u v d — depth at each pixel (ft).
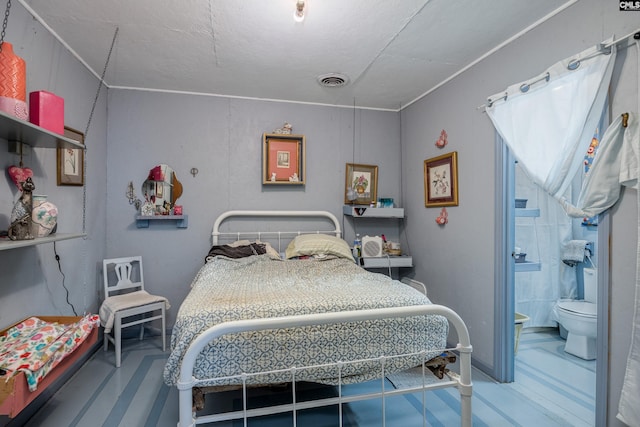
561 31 5.76
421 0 5.64
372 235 11.37
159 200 9.56
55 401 6.27
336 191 11.08
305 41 7.00
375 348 4.58
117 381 7.04
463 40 6.97
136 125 9.55
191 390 3.71
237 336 4.16
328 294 5.32
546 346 9.37
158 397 6.44
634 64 4.70
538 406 6.26
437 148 9.41
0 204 5.21
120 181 9.43
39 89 6.19
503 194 7.04
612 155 4.94
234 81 9.15
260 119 10.46
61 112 5.30
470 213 8.07
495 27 6.48
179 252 9.85
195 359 3.74
